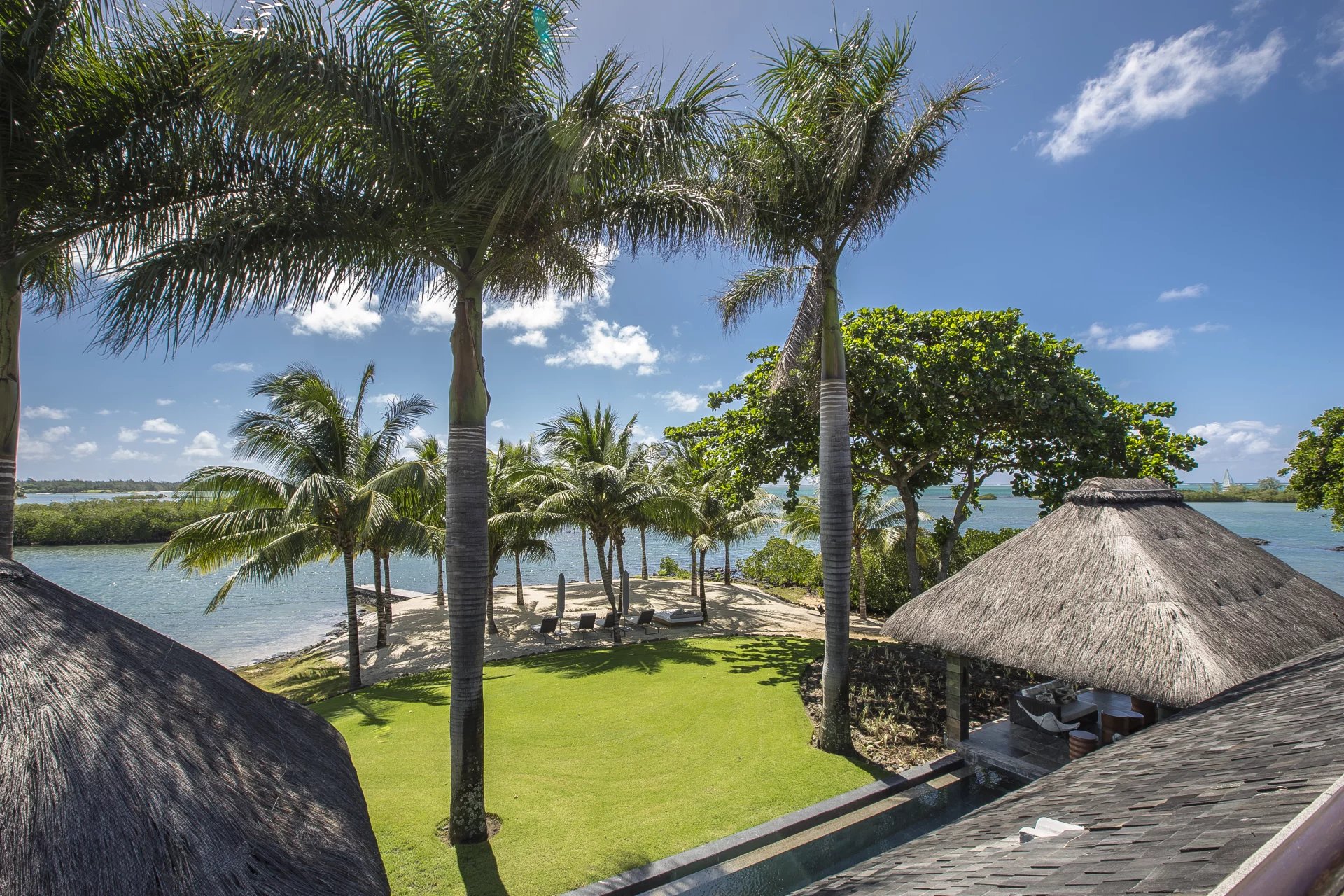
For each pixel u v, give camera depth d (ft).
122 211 19.98
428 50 21.17
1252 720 15.16
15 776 8.83
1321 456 95.66
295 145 21.47
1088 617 24.84
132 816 9.09
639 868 22.53
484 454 24.45
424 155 22.68
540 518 71.51
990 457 60.18
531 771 30.71
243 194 21.74
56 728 9.66
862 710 38.29
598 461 80.74
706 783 29.32
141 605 111.34
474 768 24.27
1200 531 29.71
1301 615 25.94
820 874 23.20
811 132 32.12
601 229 26.45
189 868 9.00
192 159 20.58
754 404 59.06
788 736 35.19
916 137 31.37
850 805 27.43
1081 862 8.95
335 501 52.34
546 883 21.71
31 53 17.04
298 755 13.53
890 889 11.07
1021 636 26.25
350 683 53.57
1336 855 3.36
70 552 173.78
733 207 30.45
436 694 46.88
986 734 33.76
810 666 50.55
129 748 10.00
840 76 31.04
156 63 19.90
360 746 34.73
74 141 19.15
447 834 24.67
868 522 82.69
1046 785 15.83
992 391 49.93
